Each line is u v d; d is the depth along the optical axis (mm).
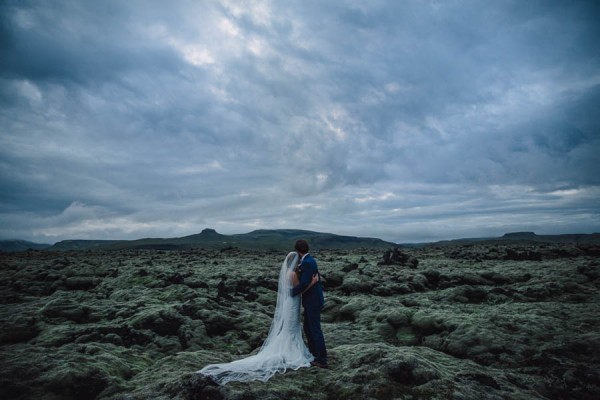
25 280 25297
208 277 26750
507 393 7473
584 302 17703
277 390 6996
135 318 13445
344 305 17562
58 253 71188
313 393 7129
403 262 35500
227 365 7906
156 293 19312
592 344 10359
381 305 16797
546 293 19172
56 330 11820
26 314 13352
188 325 13156
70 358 8734
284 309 8914
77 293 19594
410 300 18922
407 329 13906
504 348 10641
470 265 35406
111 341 11562
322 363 8297
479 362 10312
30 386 7504
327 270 32531
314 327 8617
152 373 8312
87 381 7746
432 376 7605
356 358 8328
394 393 6926
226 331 13602
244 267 37000
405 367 7656
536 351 10414
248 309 16859
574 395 8062
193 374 7121
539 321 12609
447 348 11438
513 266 32500
